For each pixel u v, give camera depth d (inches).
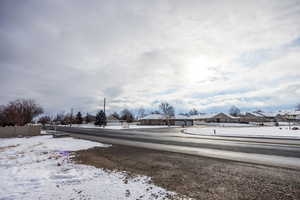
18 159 326.3
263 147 439.2
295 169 238.4
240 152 373.1
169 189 172.4
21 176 219.0
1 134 836.6
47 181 199.5
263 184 183.5
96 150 428.5
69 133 1061.8
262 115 3659.0
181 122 2691.9
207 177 208.8
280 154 345.7
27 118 1220.5
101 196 157.0
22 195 161.5
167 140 641.6
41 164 285.6
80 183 192.1
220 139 649.6
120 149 441.7
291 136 722.8
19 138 772.0
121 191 167.8
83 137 800.9
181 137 756.0
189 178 206.1
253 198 151.7
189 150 412.5
